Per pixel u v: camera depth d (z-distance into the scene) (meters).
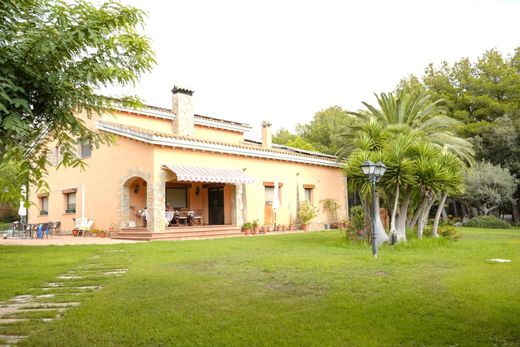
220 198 28.97
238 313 6.95
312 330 6.06
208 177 24.05
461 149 31.78
